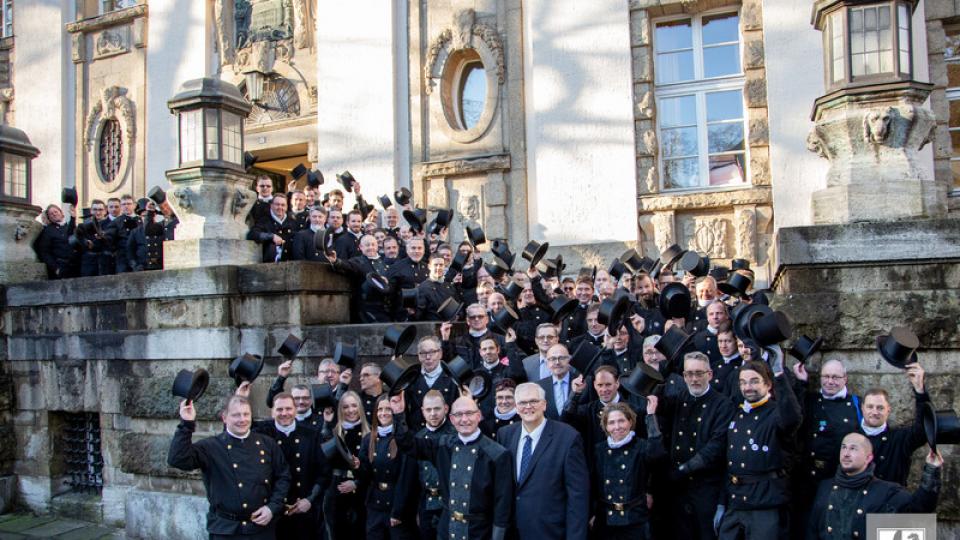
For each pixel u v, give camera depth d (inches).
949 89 443.5
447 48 542.3
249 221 386.3
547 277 379.6
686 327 292.5
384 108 553.0
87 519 390.9
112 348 370.0
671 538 235.5
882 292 240.1
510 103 526.0
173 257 352.8
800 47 454.9
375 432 241.1
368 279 343.0
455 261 362.6
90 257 438.9
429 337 278.7
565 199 500.1
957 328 230.5
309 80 605.6
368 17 561.0
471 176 534.9
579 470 211.8
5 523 392.8
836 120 256.1
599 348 273.1
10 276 426.6
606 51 494.0
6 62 733.3
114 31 689.6
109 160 695.1
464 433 218.4
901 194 245.8
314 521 263.6
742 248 463.2
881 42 253.0
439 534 225.1
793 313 247.4
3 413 414.3
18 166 442.3
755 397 213.5
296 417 273.9
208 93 345.4
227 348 337.4
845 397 220.8
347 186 487.8
